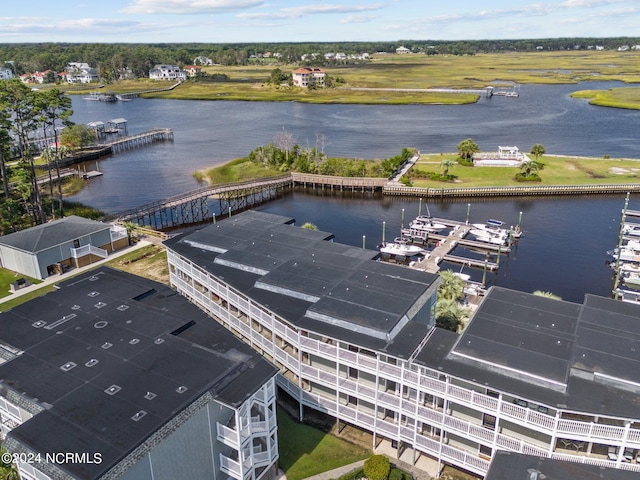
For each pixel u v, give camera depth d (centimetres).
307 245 4728
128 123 18312
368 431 3569
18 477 2672
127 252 6856
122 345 3098
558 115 18062
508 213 8975
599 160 11738
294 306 3647
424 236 7794
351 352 3212
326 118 18438
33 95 7662
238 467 2736
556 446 2773
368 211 9438
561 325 3256
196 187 10844
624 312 3416
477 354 2947
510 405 2716
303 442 3441
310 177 10944
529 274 6644
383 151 13250
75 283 4003
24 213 8275
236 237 4950
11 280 6006
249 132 16312
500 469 2361
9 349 3098
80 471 2139
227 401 2609
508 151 12388
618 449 2689
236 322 4169
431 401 3156
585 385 2719
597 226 8281
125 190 10662
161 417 2456
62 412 2502
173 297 3812
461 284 5050
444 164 10725
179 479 2573
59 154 12188
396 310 3447
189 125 17800
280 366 3903
